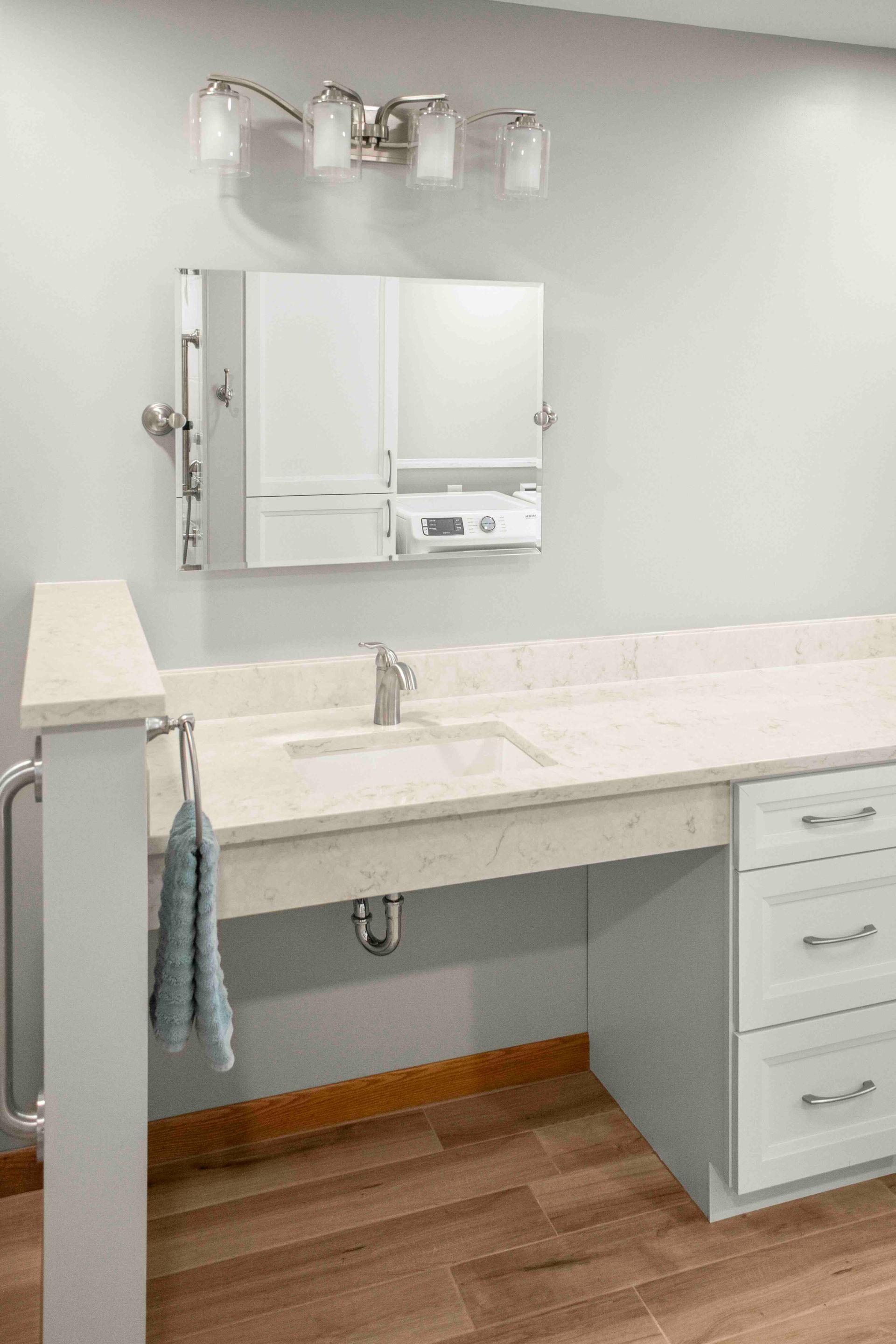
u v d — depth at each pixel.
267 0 1.91
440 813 1.64
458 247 2.10
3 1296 1.82
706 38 2.20
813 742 1.94
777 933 1.89
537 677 2.29
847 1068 1.99
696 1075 2.01
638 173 2.20
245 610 2.08
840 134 2.34
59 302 1.87
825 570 2.52
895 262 2.44
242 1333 1.74
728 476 2.38
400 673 1.93
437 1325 1.75
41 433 1.90
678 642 2.39
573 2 2.05
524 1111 2.33
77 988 1.30
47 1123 1.33
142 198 1.89
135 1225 1.39
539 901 2.38
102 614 1.66
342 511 2.06
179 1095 2.18
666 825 1.82
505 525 2.19
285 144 1.96
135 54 1.85
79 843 1.26
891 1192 2.07
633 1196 2.05
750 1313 1.77
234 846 1.58
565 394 2.22
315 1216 2.01
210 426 1.96
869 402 2.48
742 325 2.33
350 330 2.01
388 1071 2.33
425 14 2.01
